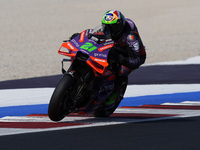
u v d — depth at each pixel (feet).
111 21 71.05
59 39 264.11
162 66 155.63
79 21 341.00
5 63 181.78
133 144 58.23
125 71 76.43
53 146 57.06
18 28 311.27
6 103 97.91
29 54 210.79
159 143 58.90
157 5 437.17
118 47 75.05
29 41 257.96
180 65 157.89
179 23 331.16
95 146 57.11
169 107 90.99
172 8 415.44
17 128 68.59
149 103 96.78
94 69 68.33
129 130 67.31
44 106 94.27
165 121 74.74
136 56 73.51
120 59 71.36
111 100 77.97
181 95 106.63
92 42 70.03
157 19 352.69
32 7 427.33
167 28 308.81
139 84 122.62
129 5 437.58
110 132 65.77
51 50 224.53
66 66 174.70
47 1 472.85
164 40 255.91
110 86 74.79
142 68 151.23
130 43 73.26
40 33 289.12
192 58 179.63
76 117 79.61
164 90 113.50
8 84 123.95
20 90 114.32
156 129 68.03
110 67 72.49
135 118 78.33
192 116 79.36
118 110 88.43
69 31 295.07
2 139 60.80
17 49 228.63
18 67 170.60
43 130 66.80
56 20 348.38
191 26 315.99
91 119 77.77
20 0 479.41
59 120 71.36
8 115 83.61
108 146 57.11
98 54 68.44
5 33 289.53
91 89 70.85
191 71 144.77
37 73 155.84
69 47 69.82
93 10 404.16
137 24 328.29
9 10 406.41
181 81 127.13
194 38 262.88
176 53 207.51
